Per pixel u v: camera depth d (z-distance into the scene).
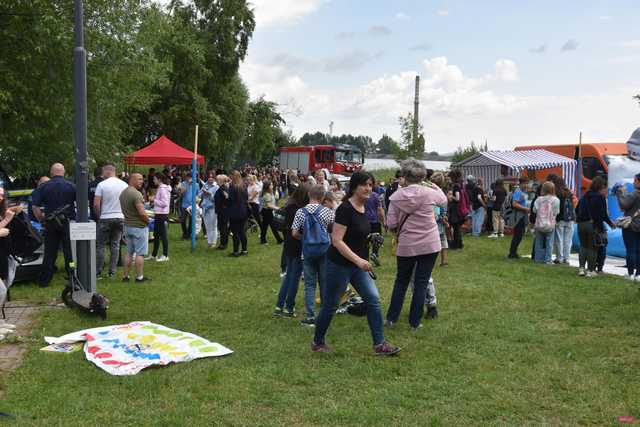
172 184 23.94
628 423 4.37
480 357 5.92
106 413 4.50
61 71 16.19
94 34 16.25
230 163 46.72
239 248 14.47
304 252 7.08
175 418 4.39
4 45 15.47
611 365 5.69
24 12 15.23
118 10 17.12
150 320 7.38
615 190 15.70
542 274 10.81
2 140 15.84
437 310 7.89
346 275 5.80
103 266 10.68
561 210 12.16
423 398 4.88
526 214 12.86
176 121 34.53
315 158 42.72
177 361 5.68
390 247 14.48
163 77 22.53
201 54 34.41
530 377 5.35
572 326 7.16
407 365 5.66
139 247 9.88
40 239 7.32
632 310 7.87
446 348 6.21
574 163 20.48
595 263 10.58
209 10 38.00
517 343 6.45
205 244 15.28
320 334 6.00
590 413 4.57
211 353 5.93
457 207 14.34
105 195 10.20
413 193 6.69
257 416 4.48
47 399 4.73
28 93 15.75
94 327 7.05
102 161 20.16
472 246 15.14
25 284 9.58
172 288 9.40
